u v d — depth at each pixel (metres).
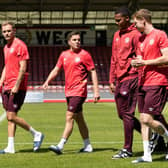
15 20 131.88
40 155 24.41
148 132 22.00
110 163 21.52
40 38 137.38
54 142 30.80
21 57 25.00
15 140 32.12
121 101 24.03
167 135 21.78
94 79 25.52
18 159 23.02
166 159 22.38
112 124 45.72
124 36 23.98
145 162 21.55
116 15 23.88
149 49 21.67
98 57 139.12
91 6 123.31
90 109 71.31
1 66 134.62
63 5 122.25
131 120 23.80
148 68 21.53
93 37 138.62
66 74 25.25
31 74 133.50
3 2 119.31
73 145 29.03
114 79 25.16
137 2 118.50
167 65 21.41
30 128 25.84
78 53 25.30
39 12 127.81
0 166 20.97
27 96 95.62
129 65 23.88
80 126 25.78
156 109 21.30
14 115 25.30
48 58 137.50
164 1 121.69
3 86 26.00
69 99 25.11
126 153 23.42
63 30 137.50
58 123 47.31
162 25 138.00
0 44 137.25
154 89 21.34
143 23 21.83
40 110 69.25
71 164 21.31
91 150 25.83
